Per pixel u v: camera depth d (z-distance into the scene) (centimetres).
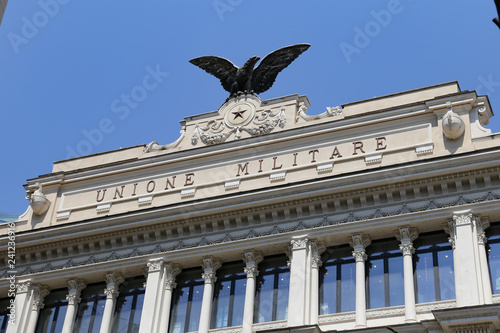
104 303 5722
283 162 5550
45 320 5844
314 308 4938
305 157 5497
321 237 5131
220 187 5650
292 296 4969
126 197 5959
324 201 5209
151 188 5906
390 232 5003
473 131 5100
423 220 4894
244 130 5838
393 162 5203
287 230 5244
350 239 5084
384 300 4859
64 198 6225
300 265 5062
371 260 5031
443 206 4894
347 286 5009
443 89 5425
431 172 4934
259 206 5338
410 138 5256
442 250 4878
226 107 6019
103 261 5747
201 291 5438
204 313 5241
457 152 5041
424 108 5300
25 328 5753
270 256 5338
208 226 5519
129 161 6075
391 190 5041
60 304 5881
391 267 4953
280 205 5294
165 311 5372
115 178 6109
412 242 4938
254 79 6122
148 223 5634
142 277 5697
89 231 5803
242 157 5712
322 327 4884
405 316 4688
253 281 5231
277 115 5781
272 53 6162
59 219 6106
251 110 5903
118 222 5725
